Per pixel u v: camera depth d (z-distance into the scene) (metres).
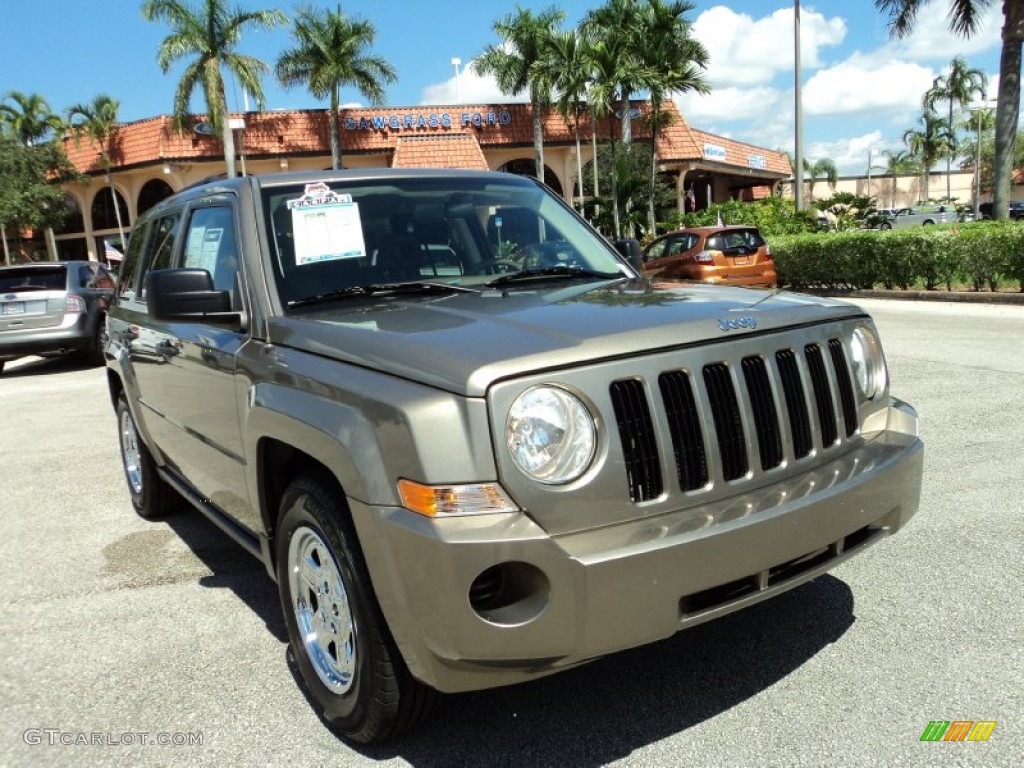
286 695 3.15
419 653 2.35
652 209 30.62
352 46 31.59
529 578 2.29
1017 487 4.81
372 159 35.84
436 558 2.22
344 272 3.41
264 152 33.78
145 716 3.05
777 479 2.74
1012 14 18.19
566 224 4.17
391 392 2.40
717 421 2.61
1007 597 3.53
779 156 48.94
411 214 3.71
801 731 2.72
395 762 2.70
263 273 3.29
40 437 8.08
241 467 3.32
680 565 2.35
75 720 3.05
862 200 33.16
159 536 5.05
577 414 2.37
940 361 8.66
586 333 2.52
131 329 4.91
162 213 4.79
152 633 3.73
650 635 2.37
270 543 3.23
